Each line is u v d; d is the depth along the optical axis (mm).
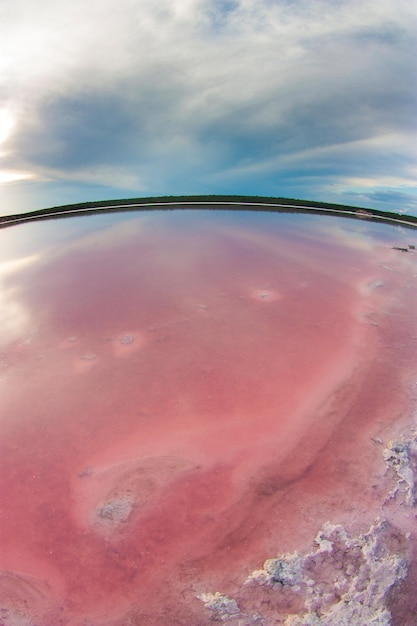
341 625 2867
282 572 3158
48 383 5363
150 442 4367
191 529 3518
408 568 3193
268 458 4160
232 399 4941
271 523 3537
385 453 4172
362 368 5531
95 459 4203
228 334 6391
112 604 3043
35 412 4867
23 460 4238
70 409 4887
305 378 5316
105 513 3668
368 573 3152
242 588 3088
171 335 6395
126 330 6586
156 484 3910
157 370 5527
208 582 3133
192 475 3996
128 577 3201
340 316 6988
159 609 2992
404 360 5734
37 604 3072
